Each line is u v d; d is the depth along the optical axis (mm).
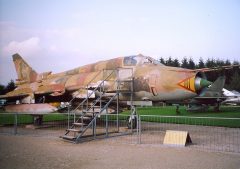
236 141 11500
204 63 102500
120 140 11938
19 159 8188
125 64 15680
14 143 11234
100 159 8125
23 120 24391
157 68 14320
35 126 18438
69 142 11469
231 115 25438
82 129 12156
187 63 105562
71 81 18125
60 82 19000
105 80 15406
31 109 17953
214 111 32625
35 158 8312
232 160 7859
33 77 23266
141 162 7680
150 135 13445
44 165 7438
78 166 7305
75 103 17578
